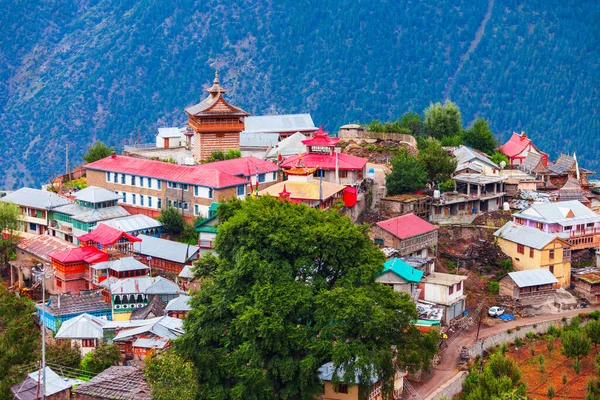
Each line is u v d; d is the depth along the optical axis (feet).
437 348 474.08
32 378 398.01
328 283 435.53
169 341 426.51
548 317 570.46
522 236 603.67
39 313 495.00
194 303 417.49
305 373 392.88
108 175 637.30
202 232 541.75
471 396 450.71
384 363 409.49
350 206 613.93
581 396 486.79
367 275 421.59
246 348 391.04
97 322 467.93
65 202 614.34
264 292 400.88
